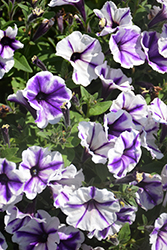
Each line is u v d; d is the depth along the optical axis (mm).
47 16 939
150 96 968
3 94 980
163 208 947
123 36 921
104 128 867
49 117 851
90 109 910
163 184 925
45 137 862
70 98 853
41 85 839
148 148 903
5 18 999
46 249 864
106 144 856
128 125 868
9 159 843
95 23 987
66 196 847
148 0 1052
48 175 832
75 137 876
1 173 817
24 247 869
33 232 870
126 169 852
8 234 947
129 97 880
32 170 835
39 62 885
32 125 901
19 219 853
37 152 826
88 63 910
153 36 947
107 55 972
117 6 977
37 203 926
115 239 908
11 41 869
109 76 932
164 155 964
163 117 913
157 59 957
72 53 902
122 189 889
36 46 962
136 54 934
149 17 1000
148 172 949
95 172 926
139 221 973
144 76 1023
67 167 837
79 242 886
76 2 924
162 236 918
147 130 935
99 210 857
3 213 929
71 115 913
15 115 940
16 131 896
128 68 977
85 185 876
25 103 850
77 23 954
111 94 989
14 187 816
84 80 903
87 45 902
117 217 896
